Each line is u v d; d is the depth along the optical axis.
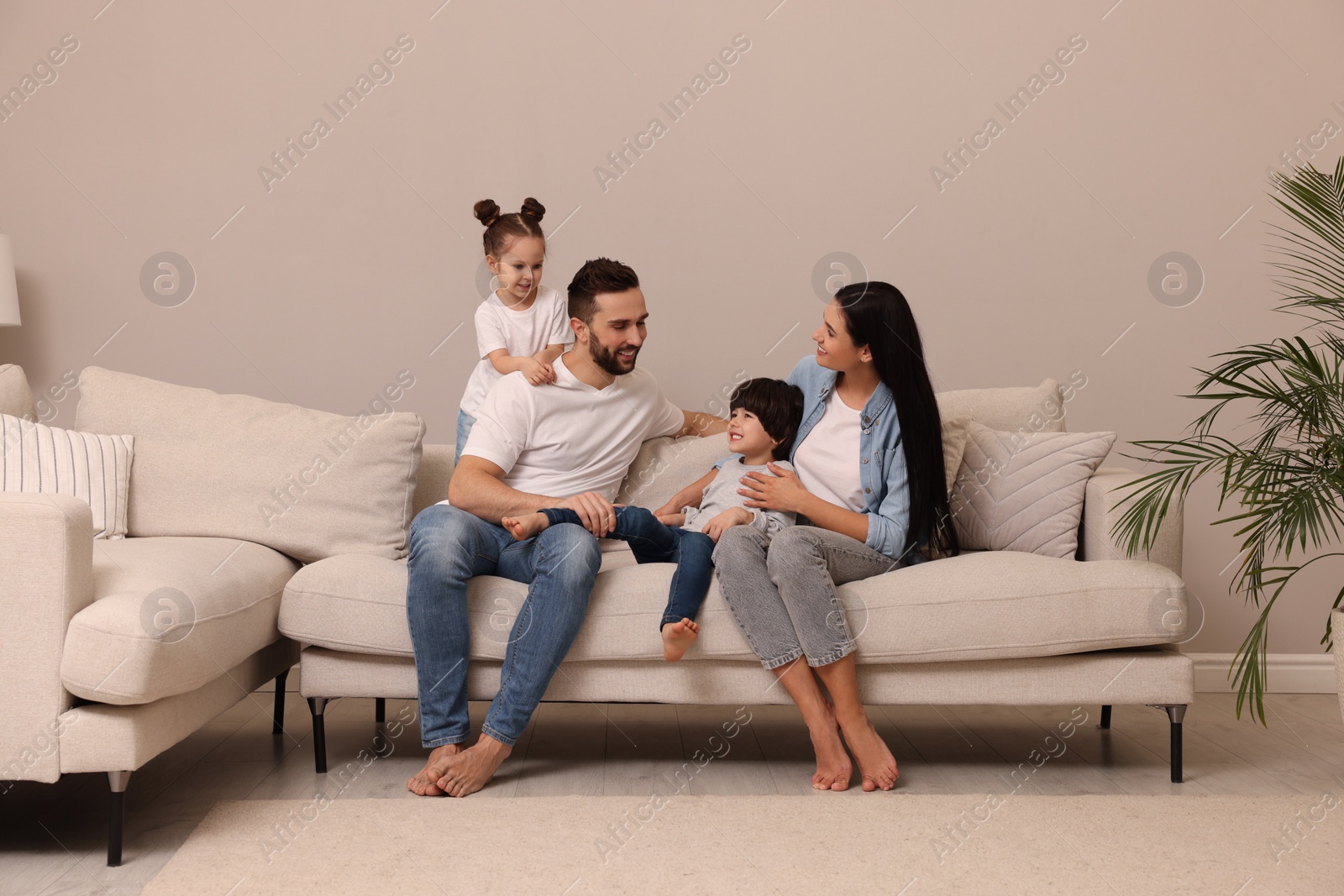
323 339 2.78
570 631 1.87
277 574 2.07
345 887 1.43
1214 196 2.79
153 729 1.59
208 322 2.77
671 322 2.80
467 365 2.79
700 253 2.79
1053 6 2.79
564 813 1.74
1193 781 1.95
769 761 2.09
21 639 1.52
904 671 1.93
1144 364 2.80
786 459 2.22
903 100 2.79
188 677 1.64
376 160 2.77
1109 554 2.05
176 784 1.93
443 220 2.78
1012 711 2.55
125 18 2.74
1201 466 2.78
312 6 2.76
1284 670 2.77
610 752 2.17
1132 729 2.37
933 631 1.88
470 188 2.78
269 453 2.27
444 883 1.45
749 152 2.79
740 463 2.24
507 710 1.87
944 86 2.79
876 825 1.68
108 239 2.75
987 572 1.92
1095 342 2.80
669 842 1.60
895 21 2.79
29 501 1.52
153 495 2.22
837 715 1.88
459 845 1.59
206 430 2.30
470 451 2.10
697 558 1.94
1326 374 1.79
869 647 1.89
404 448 2.34
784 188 2.80
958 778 1.97
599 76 2.78
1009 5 2.79
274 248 2.77
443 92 2.77
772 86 2.79
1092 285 2.80
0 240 2.52
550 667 1.87
